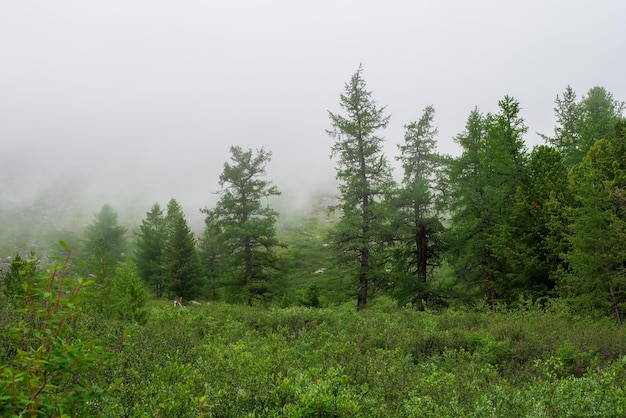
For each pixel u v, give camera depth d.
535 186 19.28
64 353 2.78
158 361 6.07
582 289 15.02
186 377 4.93
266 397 4.50
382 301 25.59
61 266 2.97
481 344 9.58
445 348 9.03
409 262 26.19
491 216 21.61
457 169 23.12
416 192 24.34
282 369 5.48
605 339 9.46
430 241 25.95
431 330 10.53
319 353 7.75
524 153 21.05
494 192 20.64
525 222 18.78
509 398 5.02
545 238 18.03
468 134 23.53
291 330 11.74
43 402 2.71
